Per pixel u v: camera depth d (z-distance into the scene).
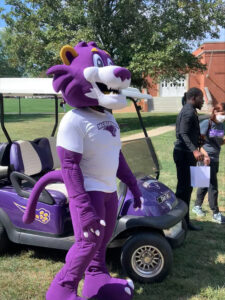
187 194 3.75
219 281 2.85
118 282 2.49
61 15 14.23
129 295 2.46
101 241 2.21
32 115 20.50
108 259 3.22
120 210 2.78
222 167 6.89
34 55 14.61
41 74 15.29
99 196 2.21
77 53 2.18
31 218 2.42
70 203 2.14
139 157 3.23
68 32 13.44
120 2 13.68
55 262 3.19
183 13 13.92
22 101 37.09
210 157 4.04
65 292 2.15
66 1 14.71
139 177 3.12
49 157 4.01
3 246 3.23
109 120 2.29
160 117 18.34
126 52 13.73
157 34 12.95
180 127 3.57
